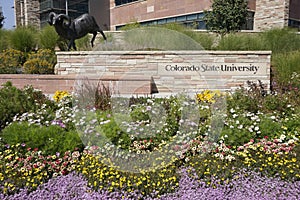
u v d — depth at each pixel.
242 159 3.42
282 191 2.92
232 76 7.54
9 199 2.86
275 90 6.84
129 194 2.87
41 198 2.87
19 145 3.62
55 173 3.25
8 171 3.20
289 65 7.43
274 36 9.80
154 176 3.09
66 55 8.09
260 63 7.51
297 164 3.25
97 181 3.01
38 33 11.54
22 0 23.55
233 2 11.80
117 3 21.52
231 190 2.96
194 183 3.04
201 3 15.77
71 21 8.05
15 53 9.57
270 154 3.47
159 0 18.23
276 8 15.58
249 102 5.29
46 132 3.71
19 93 4.95
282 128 4.17
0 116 4.39
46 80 7.61
